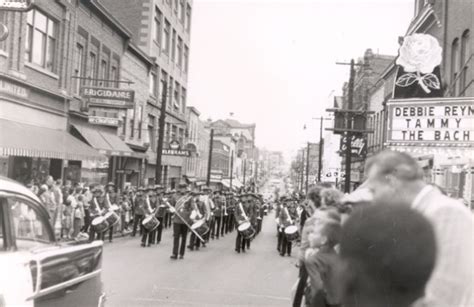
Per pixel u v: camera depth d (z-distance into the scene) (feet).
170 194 71.82
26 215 13.23
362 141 83.15
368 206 5.22
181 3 170.81
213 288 34.53
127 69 108.06
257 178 467.93
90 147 76.43
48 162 72.13
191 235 57.31
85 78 77.41
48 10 70.03
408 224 4.94
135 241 63.67
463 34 59.98
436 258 4.89
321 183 21.59
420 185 10.11
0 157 59.72
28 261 11.55
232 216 89.76
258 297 32.22
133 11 130.11
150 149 130.82
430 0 71.20
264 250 61.05
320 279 16.08
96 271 15.92
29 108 65.82
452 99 44.09
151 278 37.14
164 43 147.43
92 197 58.95
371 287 4.89
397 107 46.39
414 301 4.86
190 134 185.88
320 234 16.56
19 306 10.89
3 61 58.95
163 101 89.66
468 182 44.19
